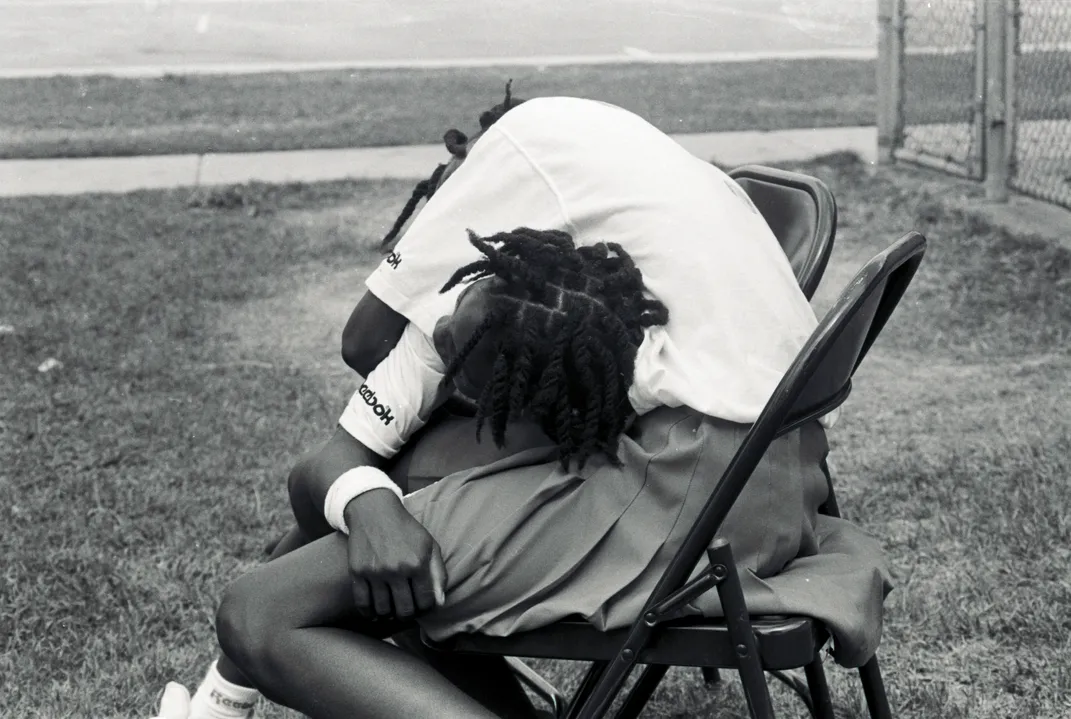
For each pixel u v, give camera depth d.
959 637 2.86
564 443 1.73
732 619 1.59
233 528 3.51
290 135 9.40
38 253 6.47
